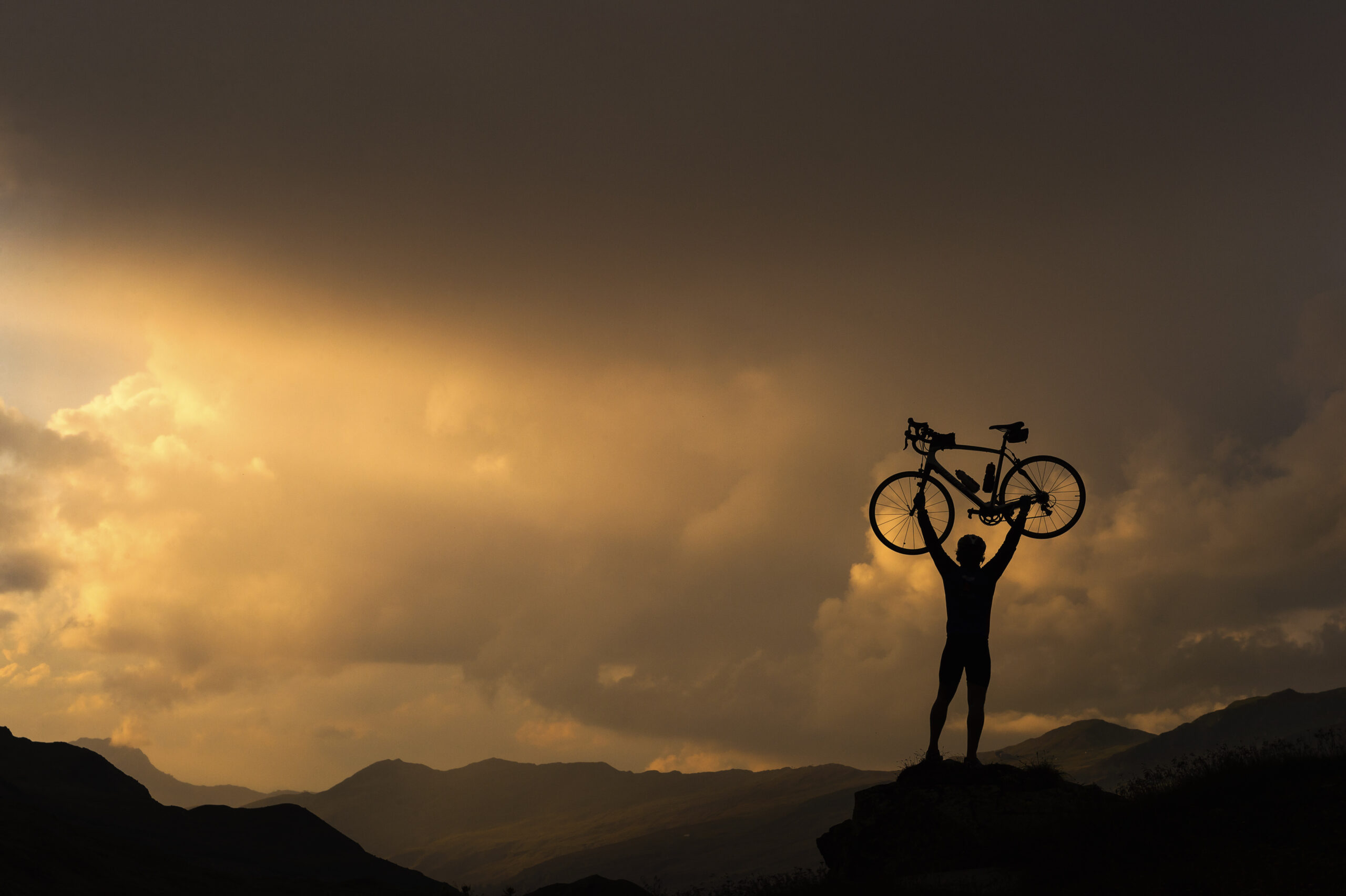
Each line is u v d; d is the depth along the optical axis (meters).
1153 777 14.47
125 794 132.75
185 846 118.56
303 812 145.38
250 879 82.00
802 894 13.99
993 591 15.80
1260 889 10.11
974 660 15.47
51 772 129.50
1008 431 17.33
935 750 15.71
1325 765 12.95
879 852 14.55
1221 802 12.67
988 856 13.34
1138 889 10.95
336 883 89.06
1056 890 11.52
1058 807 13.93
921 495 17.38
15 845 62.66
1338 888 9.55
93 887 62.41
